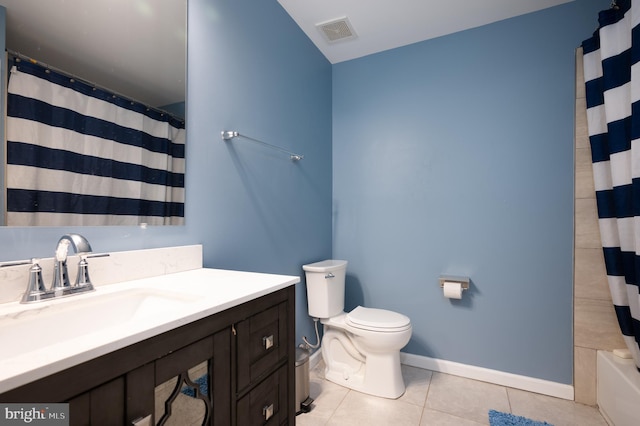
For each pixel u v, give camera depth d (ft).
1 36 2.55
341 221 8.42
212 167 4.60
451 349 7.04
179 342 2.13
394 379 5.96
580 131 6.02
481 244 6.85
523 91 6.56
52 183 2.85
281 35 6.33
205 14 4.51
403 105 7.75
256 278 3.57
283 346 3.40
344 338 6.63
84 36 3.12
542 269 6.32
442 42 7.35
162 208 3.86
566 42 6.23
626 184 4.85
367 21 6.81
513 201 6.59
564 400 5.93
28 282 2.58
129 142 3.51
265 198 5.77
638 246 4.39
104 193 3.26
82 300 2.63
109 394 1.70
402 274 7.64
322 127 8.07
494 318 6.68
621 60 4.90
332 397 5.97
